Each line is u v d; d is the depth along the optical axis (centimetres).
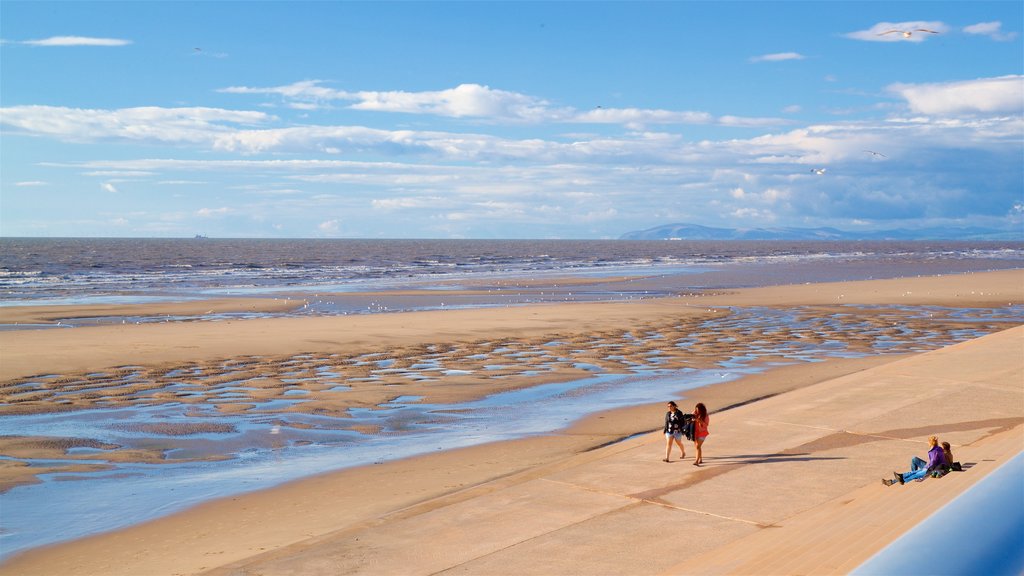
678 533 1116
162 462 1703
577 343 3516
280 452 1784
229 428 1997
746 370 2853
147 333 3628
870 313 4806
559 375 2750
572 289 6900
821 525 1041
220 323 4062
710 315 4616
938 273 9731
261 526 1302
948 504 306
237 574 1045
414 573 1020
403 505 1391
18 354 3002
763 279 8450
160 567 1132
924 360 2570
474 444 1844
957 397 1978
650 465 1477
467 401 2330
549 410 2211
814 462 1455
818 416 1819
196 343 3347
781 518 1159
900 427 1697
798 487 1308
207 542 1233
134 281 7775
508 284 7512
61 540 1257
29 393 2378
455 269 10488
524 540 1118
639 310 4809
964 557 253
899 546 274
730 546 1023
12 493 1489
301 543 1152
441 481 1541
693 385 2567
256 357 3055
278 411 2183
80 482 1558
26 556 1191
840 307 5138
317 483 1545
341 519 1323
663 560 1020
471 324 4066
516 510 1252
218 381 2600
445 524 1202
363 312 4919
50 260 12231
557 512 1234
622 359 3105
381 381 2622
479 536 1144
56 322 4238
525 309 4809
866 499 1193
